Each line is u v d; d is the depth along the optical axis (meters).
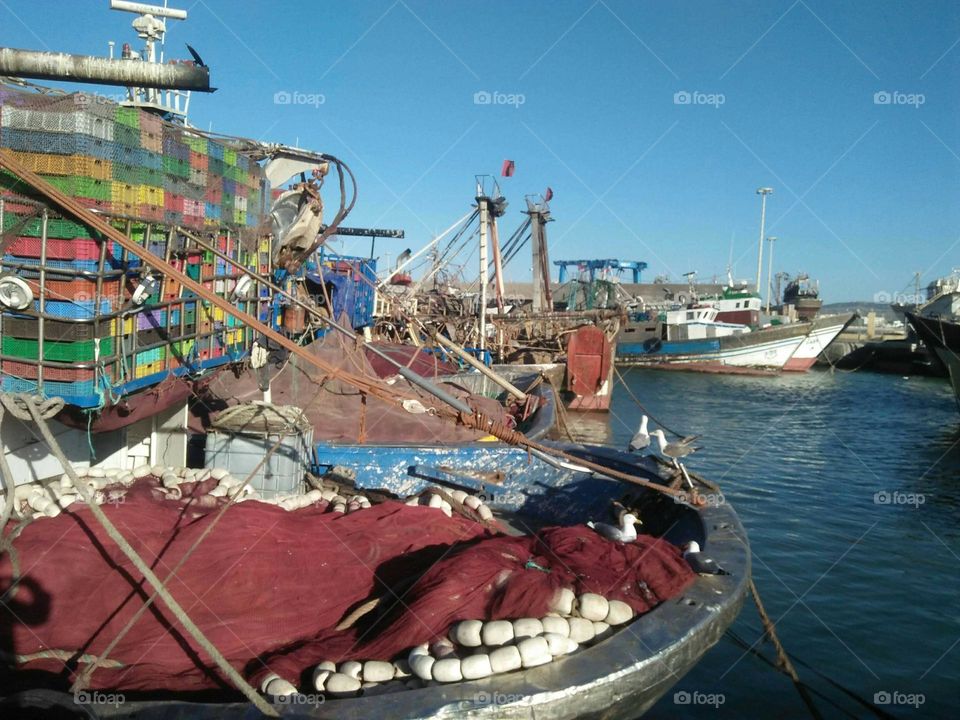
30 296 4.73
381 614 4.72
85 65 4.67
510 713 3.61
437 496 6.91
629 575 4.92
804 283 63.03
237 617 4.59
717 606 4.70
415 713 3.51
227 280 7.44
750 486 16.39
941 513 14.29
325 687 3.83
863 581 10.65
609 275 60.88
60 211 4.91
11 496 4.61
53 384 4.96
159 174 5.93
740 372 44.94
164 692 3.93
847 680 7.84
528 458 9.23
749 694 7.47
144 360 5.77
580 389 24.61
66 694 3.53
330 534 5.53
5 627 4.27
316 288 16.75
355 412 10.20
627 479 6.89
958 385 29.02
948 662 8.25
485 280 24.03
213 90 4.90
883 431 24.17
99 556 4.71
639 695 4.08
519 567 4.78
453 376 16.67
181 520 5.40
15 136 4.95
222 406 8.67
